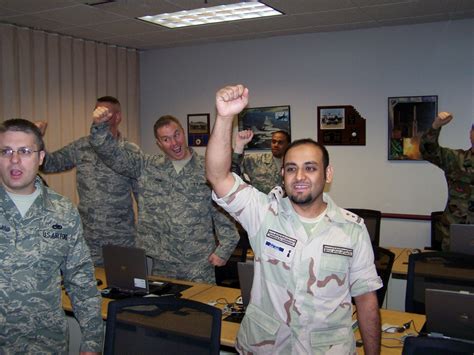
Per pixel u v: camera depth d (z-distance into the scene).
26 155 1.62
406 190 4.99
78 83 5.36
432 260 2.47
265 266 1.61
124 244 3.56
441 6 4.20
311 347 1.52
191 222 2.94
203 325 1.65
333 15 4.48
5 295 1.62
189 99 6.09
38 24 4.70
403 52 4.90
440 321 1.97
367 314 1.64
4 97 4.59
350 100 5.18
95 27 4.86
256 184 4.95
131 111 6.13
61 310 1.76
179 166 2.99
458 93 4.70
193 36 5.41
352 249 1.58
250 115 5.71
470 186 3.61
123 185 3.53
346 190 5.28
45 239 1.69
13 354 1.64
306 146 1.58
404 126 4.94
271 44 5.54
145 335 1.70
